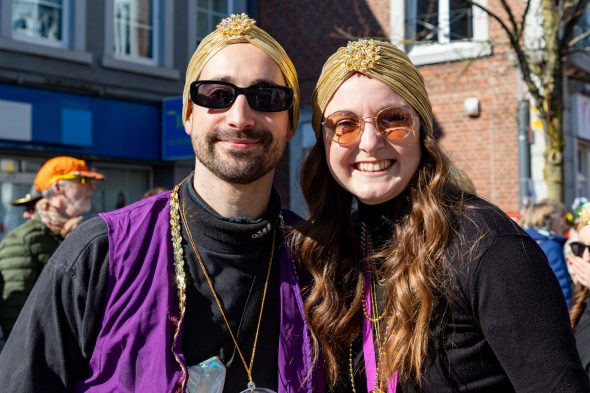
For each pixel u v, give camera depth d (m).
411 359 1.72
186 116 1.98
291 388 1.79
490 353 1.71
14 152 8.45
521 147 7.36
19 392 1.63
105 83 9.26
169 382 1.64
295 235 2.05
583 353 2.77
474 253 1.68
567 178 9.77
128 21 9.65
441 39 9.66
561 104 6.69
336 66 1.92
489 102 9.34
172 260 1.79
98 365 1.68
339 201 2.08
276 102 1.84
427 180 1.88
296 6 10.77
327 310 1.92
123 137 9.54
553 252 4.53
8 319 3.64
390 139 1.87
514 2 9.02
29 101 8.47
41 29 8.73
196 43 10.48
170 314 1.71
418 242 1.79
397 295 1.79
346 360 1.95
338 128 1.91
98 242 1.74
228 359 1.77
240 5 11.14
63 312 1.70
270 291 1.88
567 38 6.57
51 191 3.84
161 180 10.24
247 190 1.84
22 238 3.74
